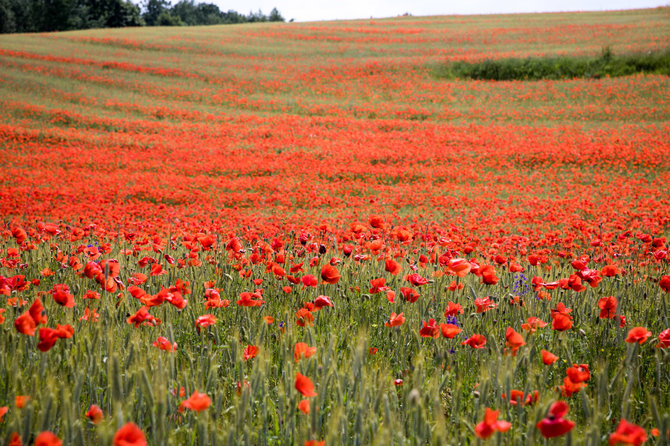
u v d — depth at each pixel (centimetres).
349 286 374
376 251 394
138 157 2272
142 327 249
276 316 308
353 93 3784
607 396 195
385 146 2411
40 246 513
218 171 2075
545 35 5581
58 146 2381
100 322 217
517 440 168
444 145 2414
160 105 3350
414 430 158
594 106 3088
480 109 3241
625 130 2517
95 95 3475
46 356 182
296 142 2508
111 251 545
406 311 308
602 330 296
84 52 4966
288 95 3762
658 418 157
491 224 1018
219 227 878
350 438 173
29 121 2762
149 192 1628
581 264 336
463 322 298
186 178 1875
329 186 1741
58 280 358
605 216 1105
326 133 2706
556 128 2664
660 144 2172
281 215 1377
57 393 175
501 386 193
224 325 292
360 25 7569
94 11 11450
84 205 1294
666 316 299
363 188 1738
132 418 171
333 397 200
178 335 268
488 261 525
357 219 1199
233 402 201
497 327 288
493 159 2159
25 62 4222
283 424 187
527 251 681
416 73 4212
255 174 2069
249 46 5631
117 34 6300
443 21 7781
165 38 6000
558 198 1428
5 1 10019
